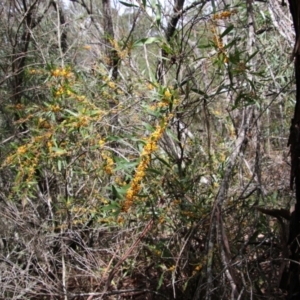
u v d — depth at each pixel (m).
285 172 3.02
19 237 2.96
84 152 2.57
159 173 2.19
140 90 2.40
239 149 2.41
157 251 2.51
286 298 2.20
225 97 2.83
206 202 2.57
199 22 2.70
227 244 2.01
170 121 2.26
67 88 2.52
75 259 2.88
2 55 3.72
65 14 4.12
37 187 3.12
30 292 2.71
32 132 2.86
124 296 2.79
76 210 2.88
